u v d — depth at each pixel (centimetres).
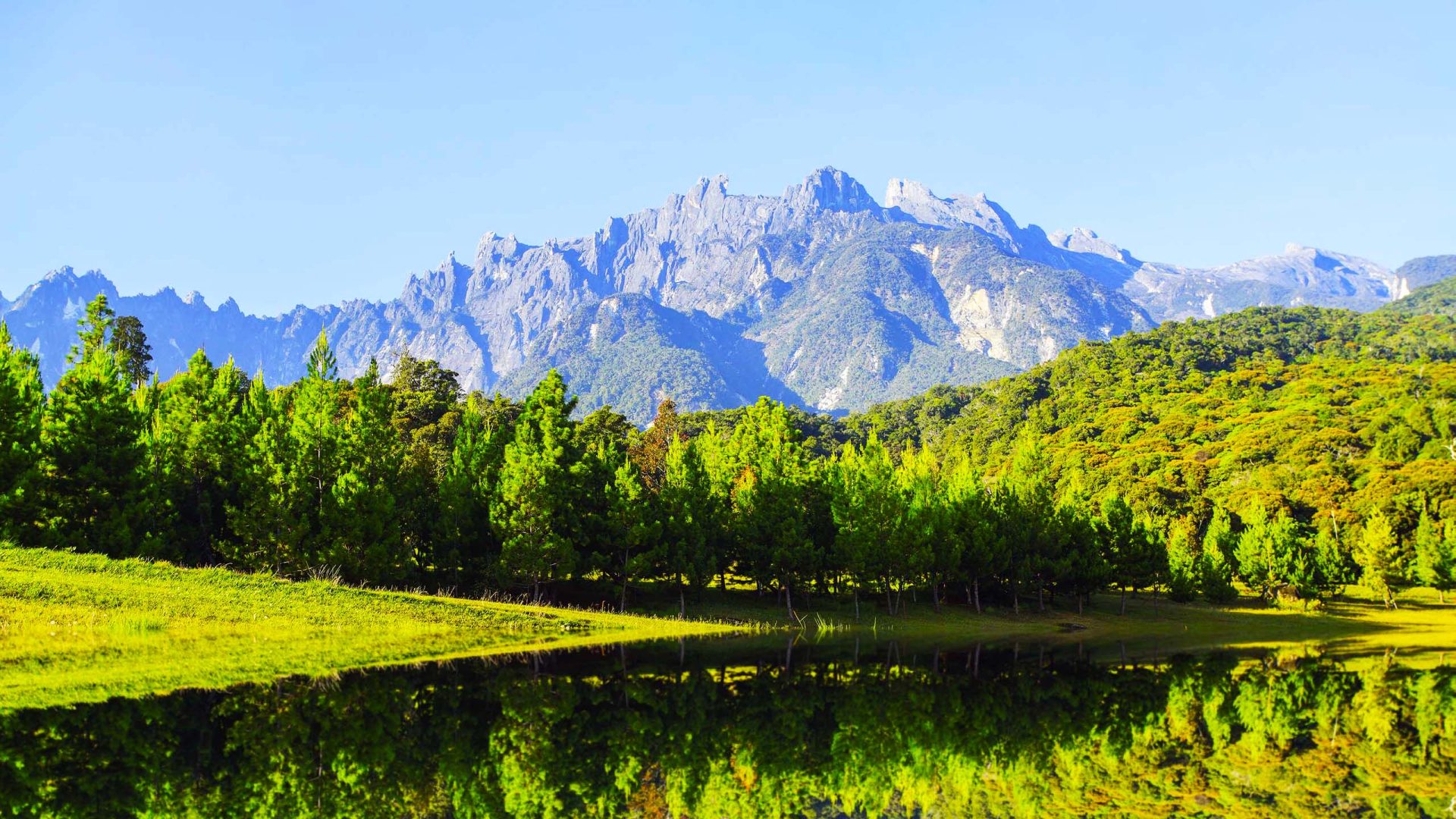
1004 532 8444
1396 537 10512
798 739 3098
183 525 6003
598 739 2973
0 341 5891
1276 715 3653
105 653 3762
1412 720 3566
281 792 2244
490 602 6188
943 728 3338
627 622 6319
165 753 2480
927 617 7794
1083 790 2547
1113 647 6400
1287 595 9350
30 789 2158
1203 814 2325
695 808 2319
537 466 6494
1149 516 11406
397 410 11394
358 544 5934
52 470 5409
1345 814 2325
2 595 4331
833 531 7919
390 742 2750
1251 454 13675
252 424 6469
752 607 7494
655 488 10519
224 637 4378
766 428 8700
